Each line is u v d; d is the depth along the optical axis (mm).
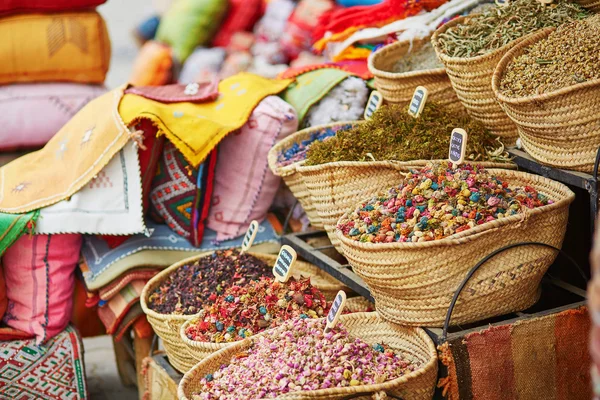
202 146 2719
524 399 1961
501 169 2199
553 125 2016
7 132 3773
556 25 2365
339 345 1944
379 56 2760
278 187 3064
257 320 2188
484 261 1883
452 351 1885
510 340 1930
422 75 2477
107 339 3748
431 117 2414
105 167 2768
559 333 1979
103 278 2826
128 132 2697
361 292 2287
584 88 1926
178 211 2918
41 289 2793
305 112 2926
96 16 3971
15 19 3828
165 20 5422
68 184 2773
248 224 2998
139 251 2863
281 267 2270
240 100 2918
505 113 2301
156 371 2562
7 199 2840
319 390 1744
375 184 2260
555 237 1979
